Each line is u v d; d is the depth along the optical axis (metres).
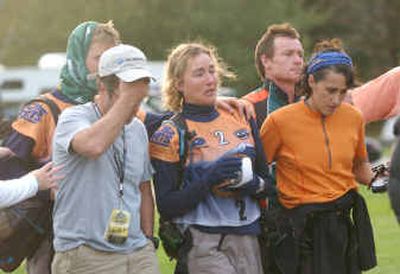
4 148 14.07
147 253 12.91
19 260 13.80
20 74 79.19
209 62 13.52
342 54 13.64
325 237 13.61
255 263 13.55
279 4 104.06
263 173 13.68
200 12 102.25
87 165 12.49
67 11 103.31
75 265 12.56
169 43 102.25
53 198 13.49
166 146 13.32
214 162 13.15
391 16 112.88
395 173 11.40
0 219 13.58
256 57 15.24
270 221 13.72
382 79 15.55
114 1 101.62
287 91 14.95
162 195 13.29
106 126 12.13
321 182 13.68
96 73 13.34
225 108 13.77
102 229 12.53
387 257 22.25
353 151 13.94
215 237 13.31
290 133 13.78
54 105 14.07
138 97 12.20
